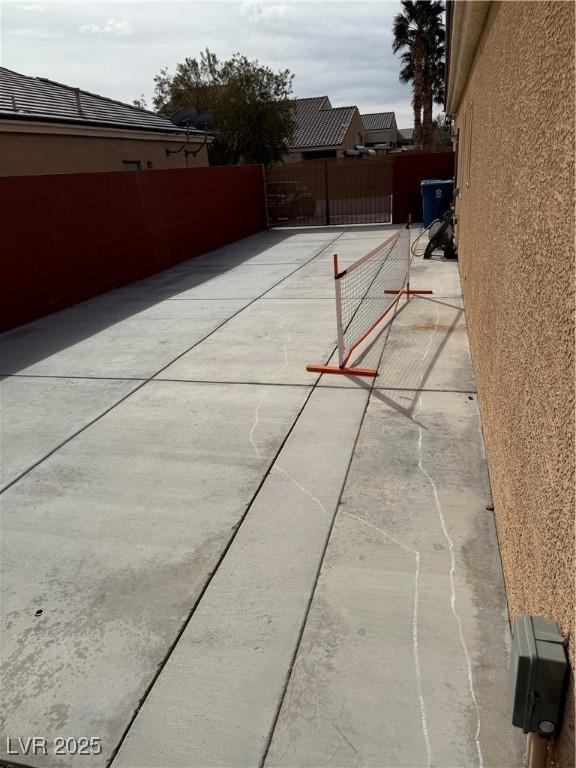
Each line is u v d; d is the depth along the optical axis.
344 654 2.37
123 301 9.12
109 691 2.29
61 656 2.47
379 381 5.14
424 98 35.28
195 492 3.61
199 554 3.04
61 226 8.63
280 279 10.00
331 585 2.75
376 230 15.93
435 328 6.52
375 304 7.73
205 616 2.63
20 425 4.73
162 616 2.64
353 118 41.41
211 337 6.81
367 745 2.00
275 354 6.04
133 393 5.27
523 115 2.19
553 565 1.50
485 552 2.89
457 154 10.98
